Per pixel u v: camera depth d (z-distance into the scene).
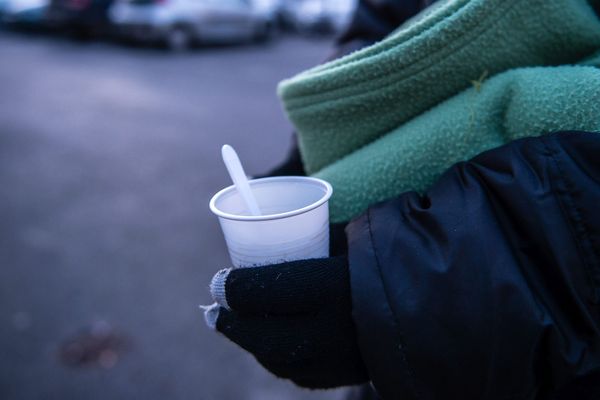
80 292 1.43
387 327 0.32
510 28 0.37
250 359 1.19
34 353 1.21
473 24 0.36
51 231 1.77
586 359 0.30
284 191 0.40
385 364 0.32
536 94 0.35
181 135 2.84
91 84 4.06
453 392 0.32
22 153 2.56
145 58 5.21
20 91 3.83
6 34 6.65
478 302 0.31
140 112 3.30
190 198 2.03
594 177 0.31
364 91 0.38
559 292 0.31
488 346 0.31
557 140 0.32
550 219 0.30
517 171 0.32
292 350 0.34
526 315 0.30
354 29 0.59
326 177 0.41
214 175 2.27
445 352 0.31
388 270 0.33
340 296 0.33
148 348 1.23
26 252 1.62
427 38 0.36
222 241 1.69
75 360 1.19
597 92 0.33
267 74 4.61
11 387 1.11
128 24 5.46
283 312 0.33
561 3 0.36
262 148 2.63
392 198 0.37
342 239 0.40
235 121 3.12
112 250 1.64
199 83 4.16
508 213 0.32
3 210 1.92
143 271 1.53
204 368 1.17
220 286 0.33
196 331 1.28
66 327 1.30
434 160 0.38
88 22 5.73
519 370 0.31
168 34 5.46
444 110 0.38
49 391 1.10
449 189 0.34
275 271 0.33
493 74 0.38
